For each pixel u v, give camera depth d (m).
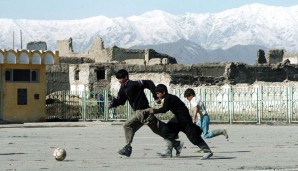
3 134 32.72
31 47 64.06
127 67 79.81
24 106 45.34
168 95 19.69
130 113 45.75
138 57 98.25
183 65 84.88
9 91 44.88
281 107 46.34
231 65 80.06
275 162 18.56
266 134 32.25
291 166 17.53
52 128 39.19
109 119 46.09
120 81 19.91
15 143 26.28
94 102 46.94
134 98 19.69
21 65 45.19
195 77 69.12
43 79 46.09
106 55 98.00
